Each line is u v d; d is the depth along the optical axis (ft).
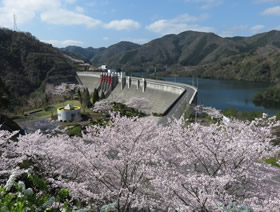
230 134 35.19
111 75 300.20
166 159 38.78
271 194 31.27
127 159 35.29
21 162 42.80
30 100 290.76
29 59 439.63
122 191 34.58
